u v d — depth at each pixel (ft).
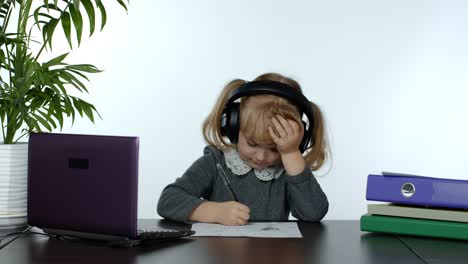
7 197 4.46
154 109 11.34
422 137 11.19
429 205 4.04
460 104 11.09
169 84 11.30
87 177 3.89
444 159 11.18
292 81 5.16
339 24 11.10
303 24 11.13
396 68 11.13
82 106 5.56
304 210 4.78
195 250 3.60
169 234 3.85
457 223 3.91
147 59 11.28
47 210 4.07
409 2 11.05
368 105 11.19
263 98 4.67
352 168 11.26
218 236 4.03
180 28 11.23
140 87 11.33
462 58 11.06
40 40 11.30
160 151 11.40
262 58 11.18
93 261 3.34
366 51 11.13
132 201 3.72
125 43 11.28
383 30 11.09
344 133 11.23
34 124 5.19
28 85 4.83
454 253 3.56
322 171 11.18
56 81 5.07
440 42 11.07
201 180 5.19
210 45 11.22
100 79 11.34
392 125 11.19
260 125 4.62
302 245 3.76
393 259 3.40
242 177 5.30
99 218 3.84
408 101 11.17
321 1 11.09
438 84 11.11
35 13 5.15
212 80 11.25
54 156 4.03
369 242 3.87
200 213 4.58
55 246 3.77
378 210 4.14
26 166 4.53
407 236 4.07
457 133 11.13
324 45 11.14
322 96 11.20
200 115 11.28
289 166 4.78
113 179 3.77
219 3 11.16
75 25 5.18
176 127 11.35
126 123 11.39
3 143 4.89
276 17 11.14
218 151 5.40
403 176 4.09
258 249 3.63
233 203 4.58
